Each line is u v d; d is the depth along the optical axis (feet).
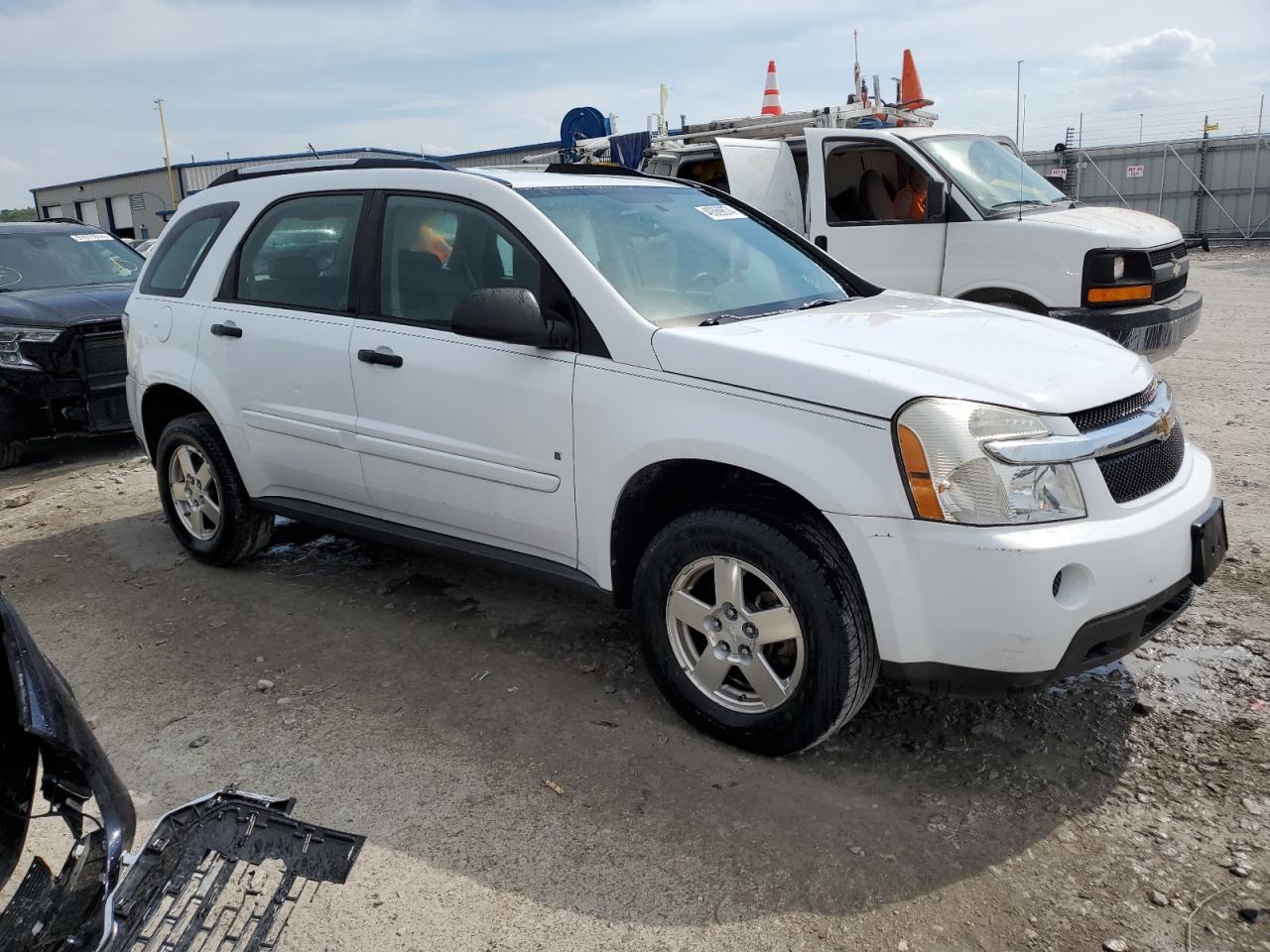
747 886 8.73
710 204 14.64
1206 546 10.18
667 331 10.83
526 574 12.42
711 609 10.57
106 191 143.54
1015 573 8.91
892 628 9.45
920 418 9.20
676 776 10.35
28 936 6.35
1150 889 8.54
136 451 26.02
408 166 13.64
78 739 6.54
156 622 14.70
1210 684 11.77
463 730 11.41
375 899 8.73
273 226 15.01
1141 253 22.31
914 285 24.86
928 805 9.77
